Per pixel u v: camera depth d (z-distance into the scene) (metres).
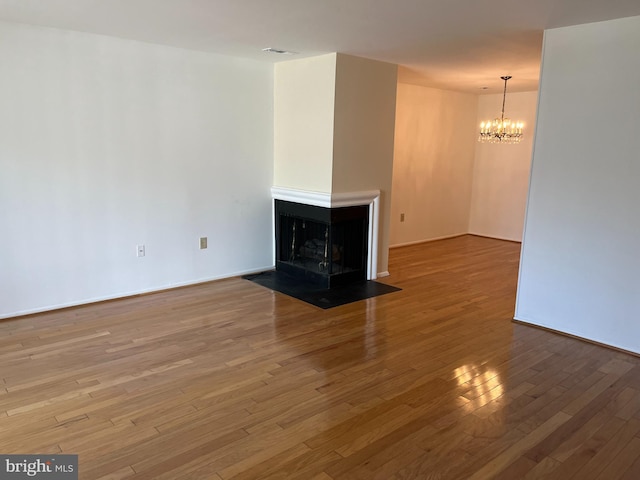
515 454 2.29
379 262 5.46
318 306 4.42
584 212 3.60
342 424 2.52
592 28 3.39
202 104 4.76
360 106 4.84
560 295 3.81
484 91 7.48
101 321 3.93
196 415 2.58
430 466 2.19
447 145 7.68
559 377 3.09
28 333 3.65
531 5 2.97
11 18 3.51
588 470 2.18
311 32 3.73
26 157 3.82
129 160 4.38
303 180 5.08
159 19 3.44
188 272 4.96
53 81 3.86
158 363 3.20
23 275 3.95
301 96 4.95
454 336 3.76
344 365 3.21
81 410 2.61
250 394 2.81
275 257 5.64
